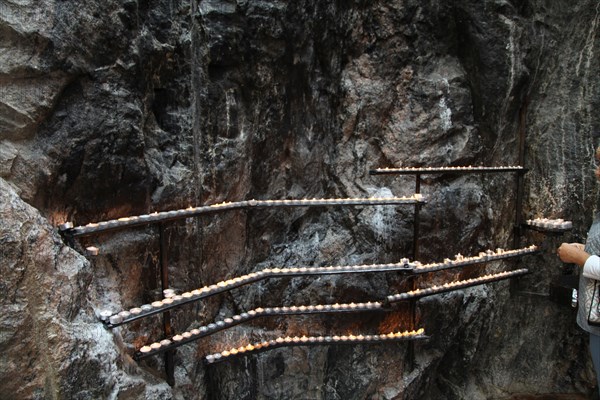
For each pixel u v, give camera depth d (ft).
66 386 6.64
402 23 12.41
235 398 10.80
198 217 10.23
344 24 12.16
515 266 13.43
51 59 7.27
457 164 12.57
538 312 13.50
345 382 11.60
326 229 12.49
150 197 9.11
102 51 7.93
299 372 11.58
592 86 12.46
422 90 12.45
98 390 7.07
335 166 12.60
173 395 9.05
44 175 7.36
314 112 12.32
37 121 7.27
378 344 11.66
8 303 6.12
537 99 13.14
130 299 8.91
